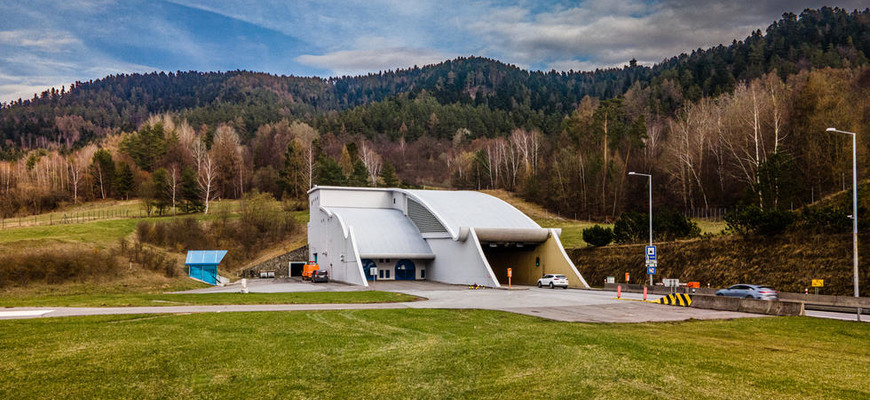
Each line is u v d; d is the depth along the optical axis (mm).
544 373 13797
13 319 21578
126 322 21141
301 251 78062
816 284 37438
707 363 15156
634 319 25891
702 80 162125
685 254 53656
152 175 125000
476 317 25562
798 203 66562
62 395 11703
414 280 63094
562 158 117812
